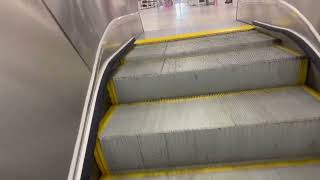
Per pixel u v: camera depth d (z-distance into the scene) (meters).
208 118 1.25
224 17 4.16
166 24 4.15
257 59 1.48
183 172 1.22
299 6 1.46
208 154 1.22
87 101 1.15
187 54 1.89
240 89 1.52
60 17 1.09
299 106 1.23
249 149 1.19
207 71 1.48
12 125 0.66
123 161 1.24
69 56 1.10
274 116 1.17
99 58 1.43
